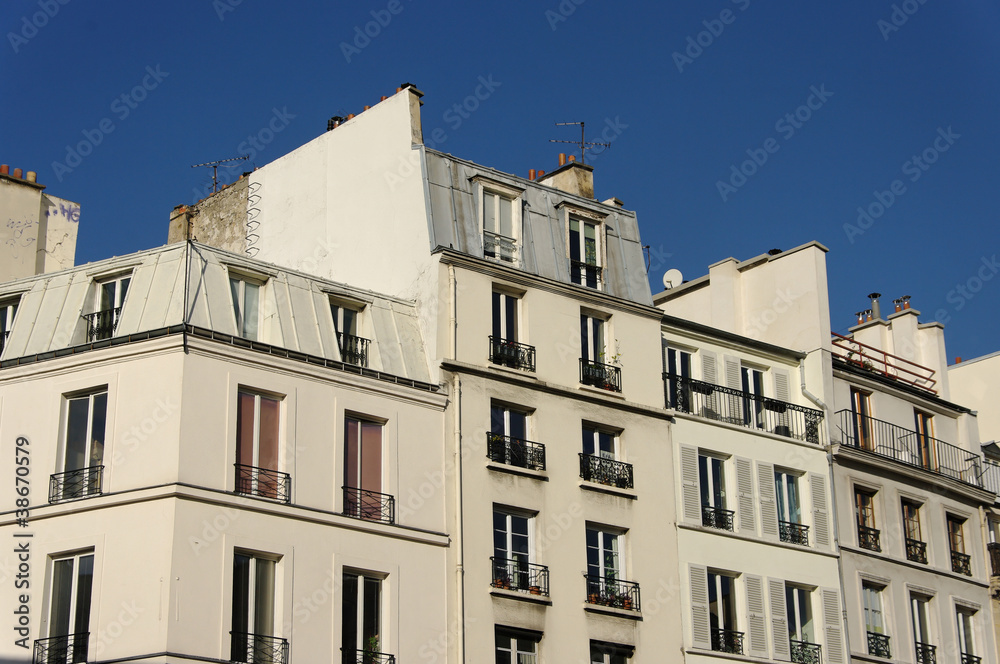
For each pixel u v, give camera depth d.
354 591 41.22
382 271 48.66
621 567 47.12
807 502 52.66
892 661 52.69
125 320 41.38
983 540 58.94
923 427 59.53
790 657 49.72
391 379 43.81
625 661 46.00
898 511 55.59
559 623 44.69
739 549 49.88
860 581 52.91
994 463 61.47
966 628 56.88
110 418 39.88
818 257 56.78
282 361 41.59
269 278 43.34
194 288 41.47
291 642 39.34
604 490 47.25
